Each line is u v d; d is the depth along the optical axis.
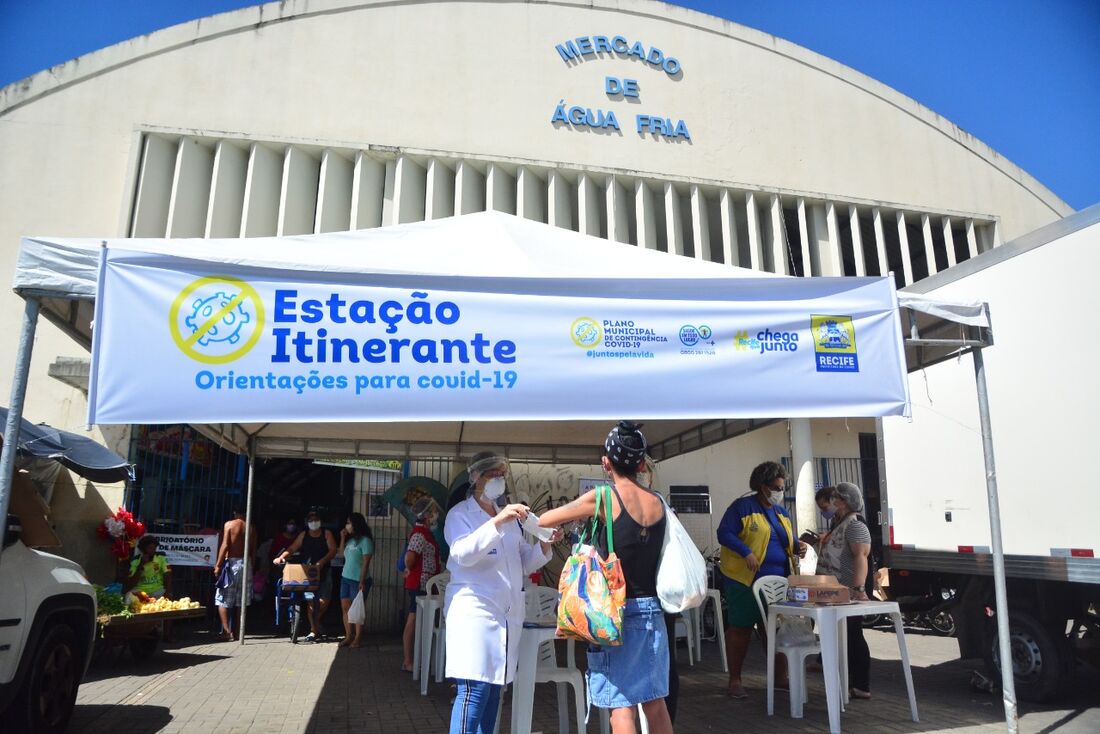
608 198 13.88
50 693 5.51
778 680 7.28
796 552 7.46
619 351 5.10
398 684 7.91
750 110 15.00
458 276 4.93
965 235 16.22
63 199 12.05
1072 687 6.68
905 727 5.88
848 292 5.57
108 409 4.35
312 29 13.30
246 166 13.01
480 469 4.51
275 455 10.95
